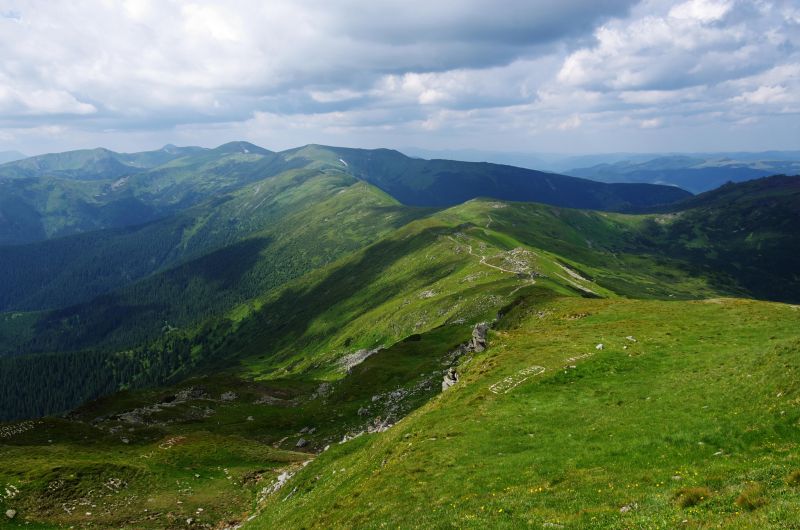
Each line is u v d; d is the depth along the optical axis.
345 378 115.50
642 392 40.44
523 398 44.25
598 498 24.25
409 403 83.38
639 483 25.17
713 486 22.41
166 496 53.28
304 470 52.53
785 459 23.34
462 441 37.69
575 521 21.62
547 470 29.64
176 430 89.88
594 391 43.06
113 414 96.62
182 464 62.94
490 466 32.19
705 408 33.72
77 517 47.12
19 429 75.75
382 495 33.00
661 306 73.12
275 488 54.25
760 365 37.22
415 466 35.41
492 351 61.59
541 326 75.94
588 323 70.50
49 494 49.50
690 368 43.56
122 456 66.81
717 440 28.64
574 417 38.22
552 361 52.12
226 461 65.88
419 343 123.31
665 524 19.14
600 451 30.84
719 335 53.78
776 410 29.61
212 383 120.44
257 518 46.16
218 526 48.66
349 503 34.66
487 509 25.48
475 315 150.50
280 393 120.06
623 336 58.47
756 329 54.25
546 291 152.50
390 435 46.78
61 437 75.81
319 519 34.91
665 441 30.22
